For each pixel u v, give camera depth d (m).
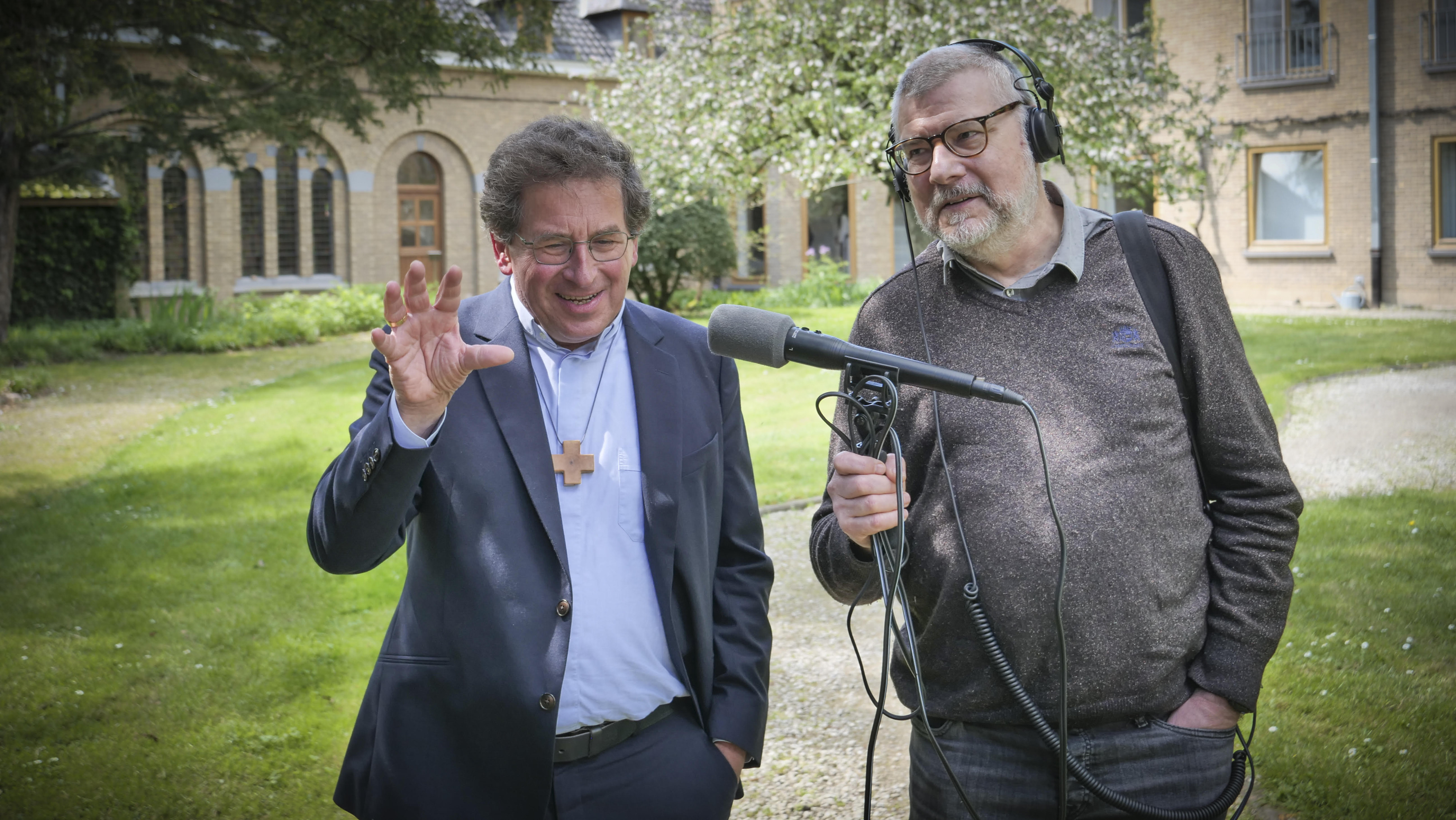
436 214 21.86
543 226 1.77
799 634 4.54
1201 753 1.84
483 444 1.82
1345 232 17.31
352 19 13.44
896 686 2.07
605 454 1.89
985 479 1.84
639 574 1.87
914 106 1.90
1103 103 12.08
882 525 1.74
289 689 4.10
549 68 20.36
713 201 15.36
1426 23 16.23
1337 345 11.59
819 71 12.25
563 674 1.76
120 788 3.36
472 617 1.76
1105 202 18.00
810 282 19.48
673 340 2.03
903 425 1.95
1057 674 1.81
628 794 1.82
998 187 1.85
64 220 17.28
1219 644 1.86
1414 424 7.77
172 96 13.72
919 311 1.98
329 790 3.35
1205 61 18.22
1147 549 1.79
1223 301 1.92
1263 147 17.91
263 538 6.07
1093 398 1.83
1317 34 17.19
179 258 19.50
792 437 8.20
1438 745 3.20
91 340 14.95
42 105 12.07
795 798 3.24
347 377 12.21
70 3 12.02
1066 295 1.89
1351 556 4.99
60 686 4.14
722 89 12.77
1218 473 1.91
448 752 1.76
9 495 7.25
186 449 8.45
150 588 5.27
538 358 1.92
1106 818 1.84
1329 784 3.01
